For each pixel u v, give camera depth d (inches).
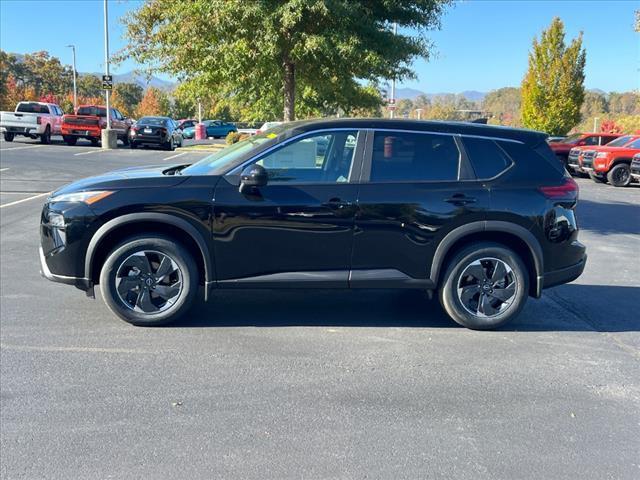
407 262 207.3
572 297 261.6
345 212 202.2
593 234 412.5
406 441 138.6
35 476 122.3
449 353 192.9
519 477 125.3
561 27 1427.2
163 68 471.8
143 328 208.2
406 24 446.9
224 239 201.3
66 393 158.7
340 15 384.5
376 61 405.7
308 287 206.5
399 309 237.5
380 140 208.4
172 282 206.4
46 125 1093.1
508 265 210.8
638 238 399.5
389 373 175.9
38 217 405.7
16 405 151.6
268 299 245.8
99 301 237.1
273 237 202.2
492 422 148.5
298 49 406.9
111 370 173.6
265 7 379.9
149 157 912.3
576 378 175.9
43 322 211.9
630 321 230.1
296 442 137.1
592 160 811.4
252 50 410.9
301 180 205.2
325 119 213.9
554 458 132.9
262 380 169.2
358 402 157.3
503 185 209.2
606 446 138.3
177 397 157.9
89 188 201.5
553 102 1435.8
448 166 210.1
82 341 195.5
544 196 209.8
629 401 161.6
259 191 200.7
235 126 1990.7
